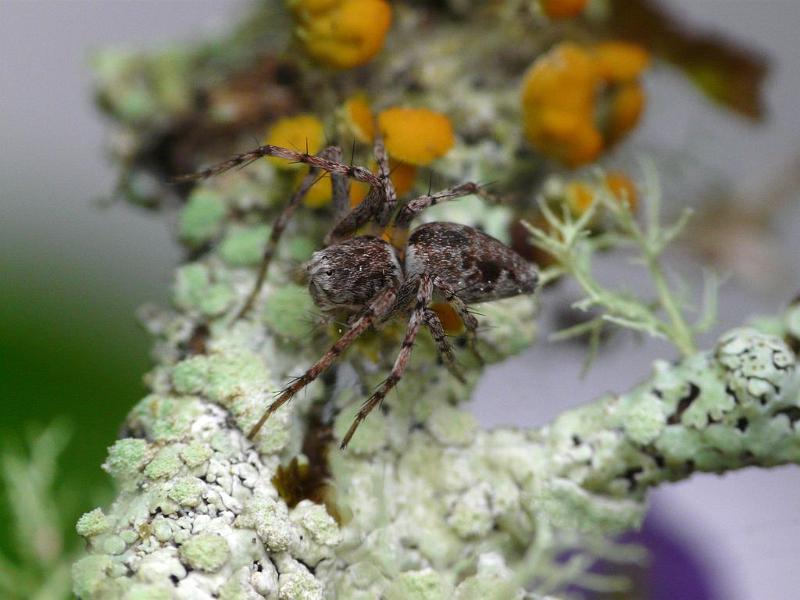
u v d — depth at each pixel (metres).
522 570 0.05
